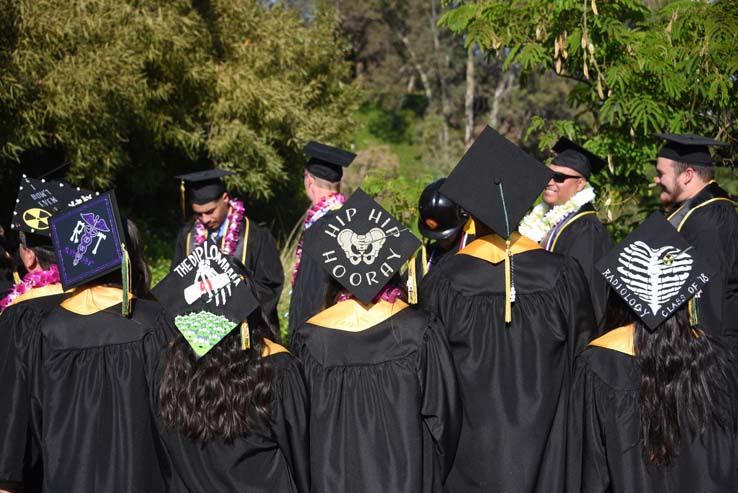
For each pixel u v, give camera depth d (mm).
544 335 2865
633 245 2643
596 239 3967
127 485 2689
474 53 25672
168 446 2621
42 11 8945
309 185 4504
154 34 9727
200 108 11375
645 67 4777
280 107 11297
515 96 21375
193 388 2533
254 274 4863
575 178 4188
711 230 3668
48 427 2709
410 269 2703
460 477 2908
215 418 2520
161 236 12711
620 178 5316
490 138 2980
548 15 5016
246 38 12078
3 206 10812
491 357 2871
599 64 4996
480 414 2863
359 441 2611
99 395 2719
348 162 4449
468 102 24938
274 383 2615
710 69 4586
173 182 13172
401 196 5750
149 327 2795
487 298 2908
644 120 4625
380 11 29438
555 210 4141
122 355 2748
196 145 11180
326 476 2611
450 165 21969
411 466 2594
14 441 2752
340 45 14133
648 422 2504
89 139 9391
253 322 2672
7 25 8656
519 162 2938
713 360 2570
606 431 2594
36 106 8719
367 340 2664
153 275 9672
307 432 2662
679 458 2506
